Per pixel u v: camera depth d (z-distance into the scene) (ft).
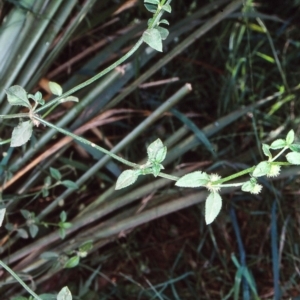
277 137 2.26
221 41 2.54
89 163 2.03
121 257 2.03
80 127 1.78
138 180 1.86
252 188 0.89
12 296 1.66
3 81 1.54
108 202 1.77
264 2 2.78
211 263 2.06
